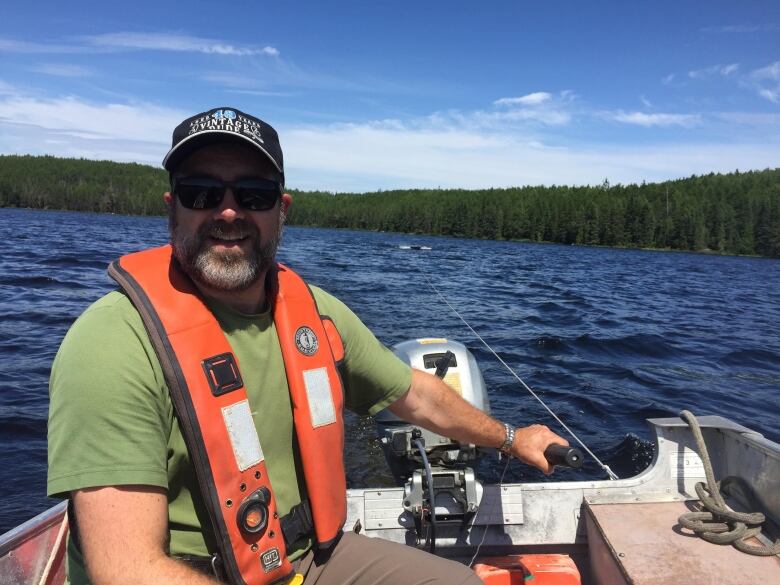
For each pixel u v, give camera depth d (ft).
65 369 4.17
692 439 7.98
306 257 97.96
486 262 114.21
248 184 5.10
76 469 4.00
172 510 4.65
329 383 5.51
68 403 4.09
